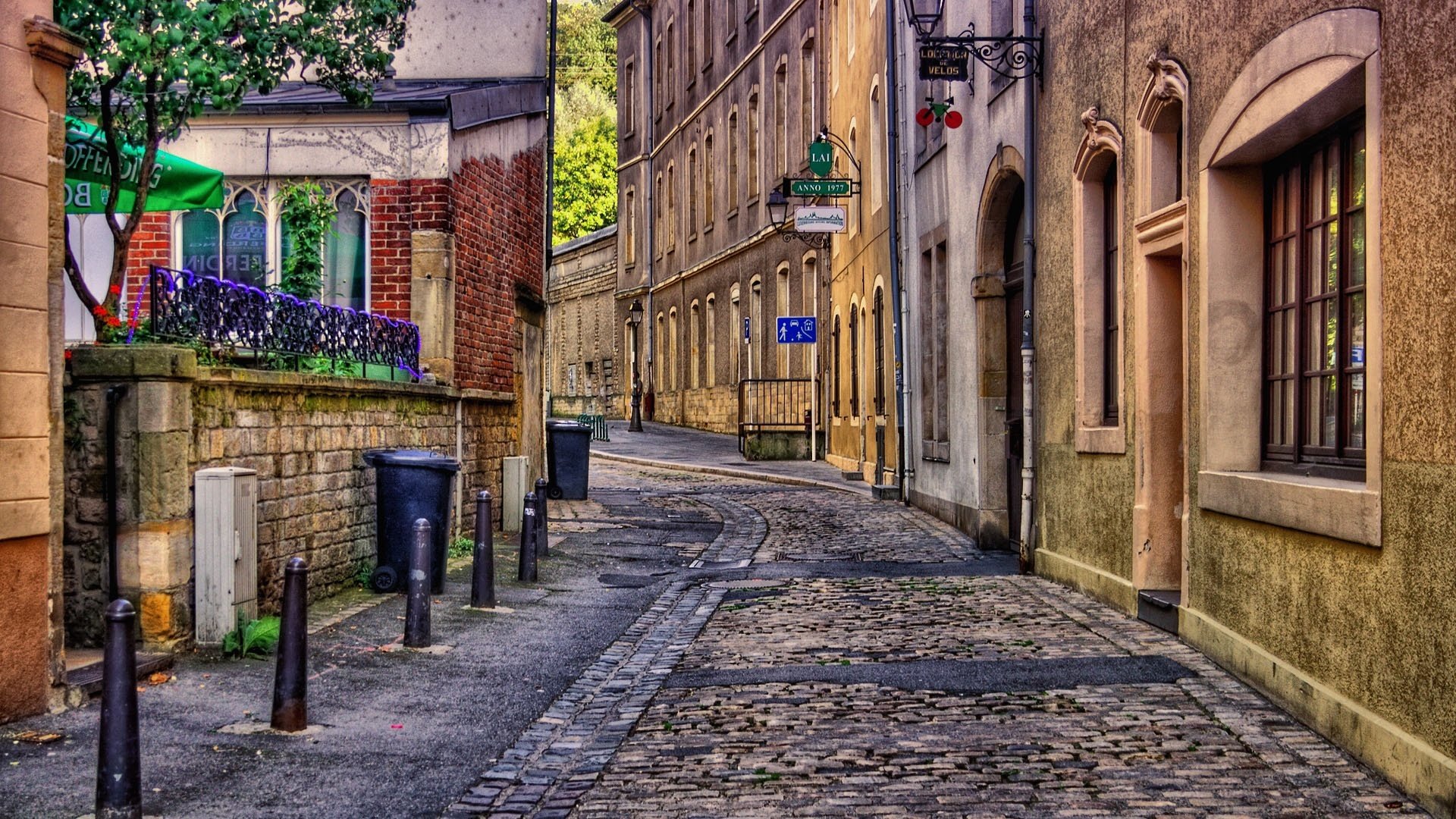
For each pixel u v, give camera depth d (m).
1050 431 11.77
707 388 40.47
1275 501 6.68
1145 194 9.09
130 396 7.46
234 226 13.05
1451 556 4.92
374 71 12.10
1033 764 5.77
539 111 15.81
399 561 10.37
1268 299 7.65
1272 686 6.78
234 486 7.78
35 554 6.27
